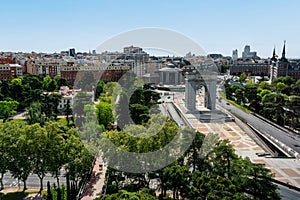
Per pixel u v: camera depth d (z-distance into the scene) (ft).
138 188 166.30
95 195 175.94
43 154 179.93
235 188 135.54
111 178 179.73
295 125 362.12
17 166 183.62
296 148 285.84
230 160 176.24
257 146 288.10
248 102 501.56
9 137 180.86
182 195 151.74
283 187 196.34
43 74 633.20
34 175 223.92
